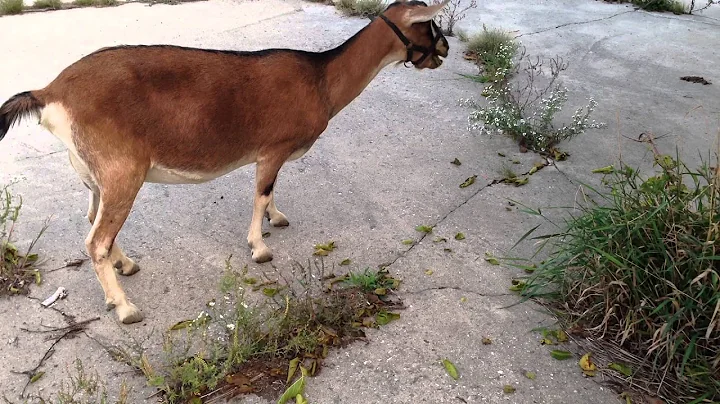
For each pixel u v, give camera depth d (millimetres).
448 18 8000
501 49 6297
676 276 2887
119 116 2818
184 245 3725
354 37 3518
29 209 3947
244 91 3133
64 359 2867
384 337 3062
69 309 3176
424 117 5492
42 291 3289
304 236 3850
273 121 3256
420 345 3021
